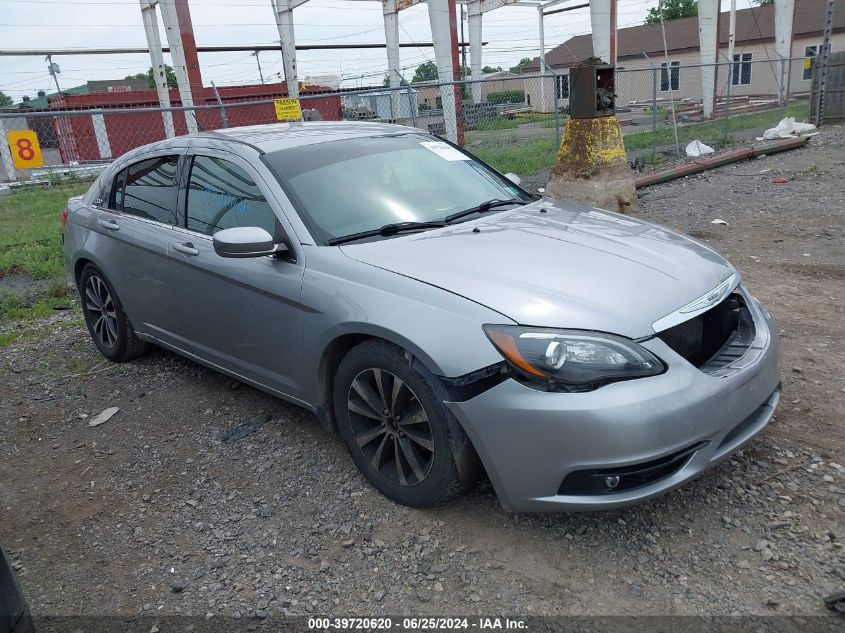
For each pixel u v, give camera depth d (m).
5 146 18.58
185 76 24.58
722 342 3.10
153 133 27.53
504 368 2.64
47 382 5.01
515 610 2.54
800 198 9.38
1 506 3.51
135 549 3.09
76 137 26.56
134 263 4.50
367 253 3.24
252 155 3.86
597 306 2.73
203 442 3.96
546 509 2.67
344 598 2.68
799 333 4.80
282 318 3.46
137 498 3.48
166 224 4.30
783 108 22.22
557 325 2.65
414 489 3.05
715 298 2.97
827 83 19.08
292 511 3.25
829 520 2.87
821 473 3.18
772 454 3.36
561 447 2.55
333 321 3.14
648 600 2.54
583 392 2.54
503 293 2.80
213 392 4.59
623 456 2.50
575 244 3.27
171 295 4.25
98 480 3.68
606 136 8.62
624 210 8.81
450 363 2.72
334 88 30.06
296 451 3.77
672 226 8.33
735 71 41.75
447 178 4.11
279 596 2.73
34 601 2.81
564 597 2.59
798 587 2.54
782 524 2.87
